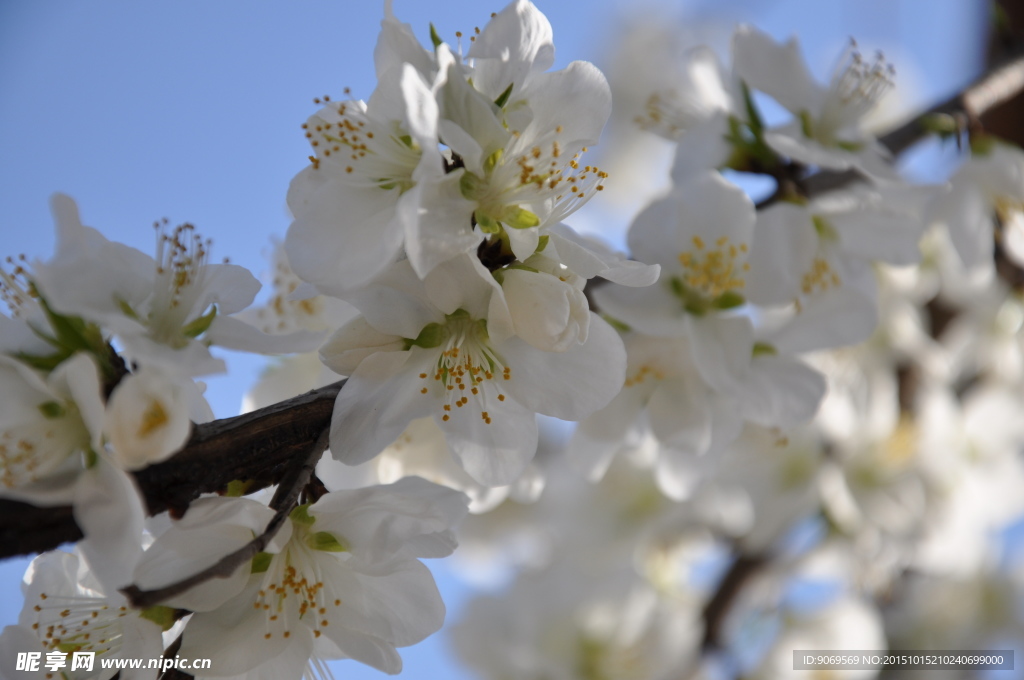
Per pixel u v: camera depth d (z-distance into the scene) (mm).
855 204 179
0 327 114
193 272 122
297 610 121
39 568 131
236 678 120
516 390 128
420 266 107
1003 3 245
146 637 115
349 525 120
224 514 110
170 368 104
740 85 184
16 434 111
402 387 126
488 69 124
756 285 166
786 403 165
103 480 107
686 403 171
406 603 123
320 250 117
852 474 250
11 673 120
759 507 247
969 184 211
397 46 119
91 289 113
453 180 116
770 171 181
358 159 122
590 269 120
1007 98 229
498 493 167
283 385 177
